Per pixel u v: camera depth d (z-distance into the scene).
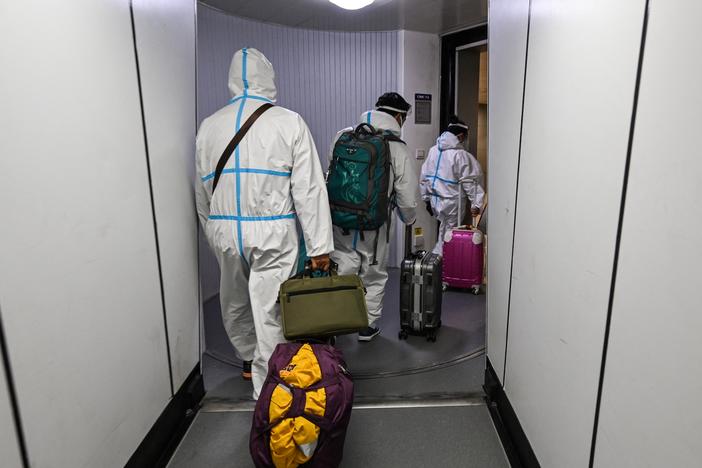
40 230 1.14
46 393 1.15
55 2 1.21
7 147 1.03
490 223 2.32
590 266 1.11
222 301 2.38
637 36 0.88
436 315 3.03
